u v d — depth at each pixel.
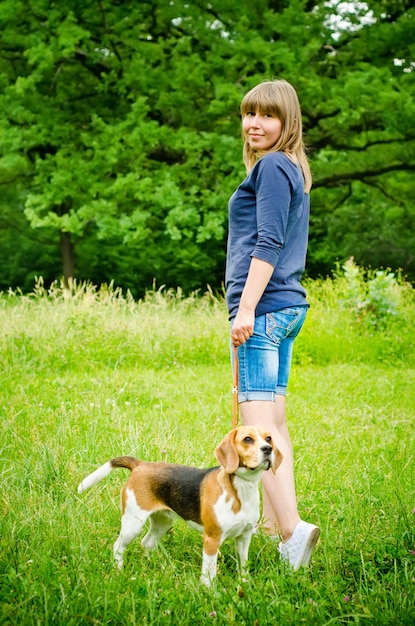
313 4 18.36
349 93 15.70
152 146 16.12
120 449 5.23
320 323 11.86
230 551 3.90
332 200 21.39
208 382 8.77
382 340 11.39
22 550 3.66
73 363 9.67
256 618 3.00
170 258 22.16
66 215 15.93
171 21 17.95
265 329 3.75
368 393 8.40
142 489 3.72
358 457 5.58
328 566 3.56
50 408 6.64
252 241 3.81
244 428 3.45
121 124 16.09
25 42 16.19
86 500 4.34
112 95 18.56
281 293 3.79
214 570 3.43
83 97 18.78
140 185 15.65
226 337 11.04
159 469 3.77
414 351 11.20
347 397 8.20
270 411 3.76
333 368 10.26
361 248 21.55
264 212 3.68
